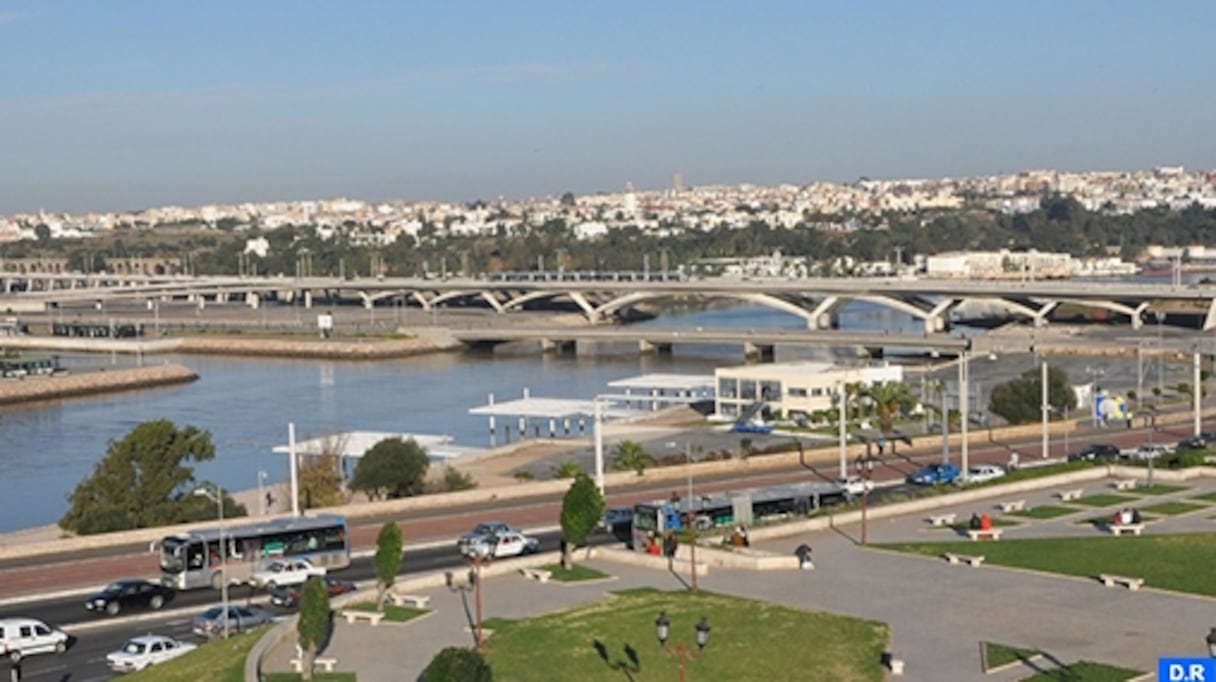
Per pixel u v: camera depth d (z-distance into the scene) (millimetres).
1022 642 80750
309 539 110625
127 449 140500
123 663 85750
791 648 80250
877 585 95625
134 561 116500
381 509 137125
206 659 80438
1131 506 124188
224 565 106375
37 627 90125
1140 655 77500
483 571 101125
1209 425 192125
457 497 141750
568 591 96312
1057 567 98625
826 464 165250
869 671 75938
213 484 158000
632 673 76438
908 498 128750
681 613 88125
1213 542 105250
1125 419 197750
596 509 102438
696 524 115875
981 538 110750
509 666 77875
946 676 74938
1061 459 161000
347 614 89500
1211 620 84375
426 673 63125
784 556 103500
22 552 119750
